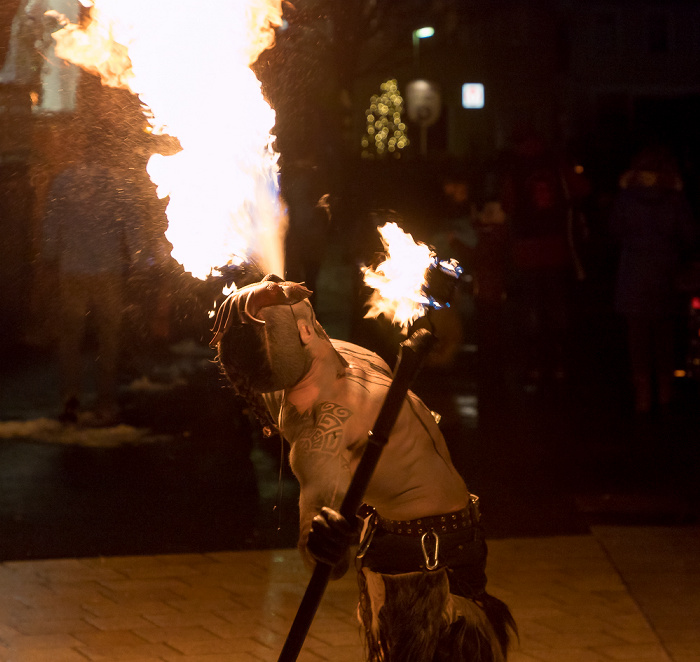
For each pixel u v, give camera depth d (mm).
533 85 41406
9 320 10430
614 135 21406
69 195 7320
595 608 4719
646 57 45188
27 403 9172
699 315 9594
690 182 15062
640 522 6035
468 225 20922
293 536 5797
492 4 32750
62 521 6031
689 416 8820
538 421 8656
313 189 8086
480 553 2883
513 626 2949
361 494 2367
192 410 8891
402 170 22359
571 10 43562
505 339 12172
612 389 9961
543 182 10008
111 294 8227
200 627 4469
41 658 4125
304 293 2600
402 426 2738
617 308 8914
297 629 2367
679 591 4934
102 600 4781
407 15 21969
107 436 8055
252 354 2510
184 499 6508
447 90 41000
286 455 7602
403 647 2766
